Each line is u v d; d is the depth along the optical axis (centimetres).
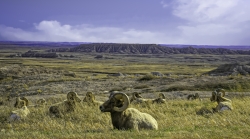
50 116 1539
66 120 1449
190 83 3662
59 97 2784
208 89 3234
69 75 6122
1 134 1019
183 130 1005
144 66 15262
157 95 2902
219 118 1323
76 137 898
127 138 854
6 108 2005
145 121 1030
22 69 6431
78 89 3803
